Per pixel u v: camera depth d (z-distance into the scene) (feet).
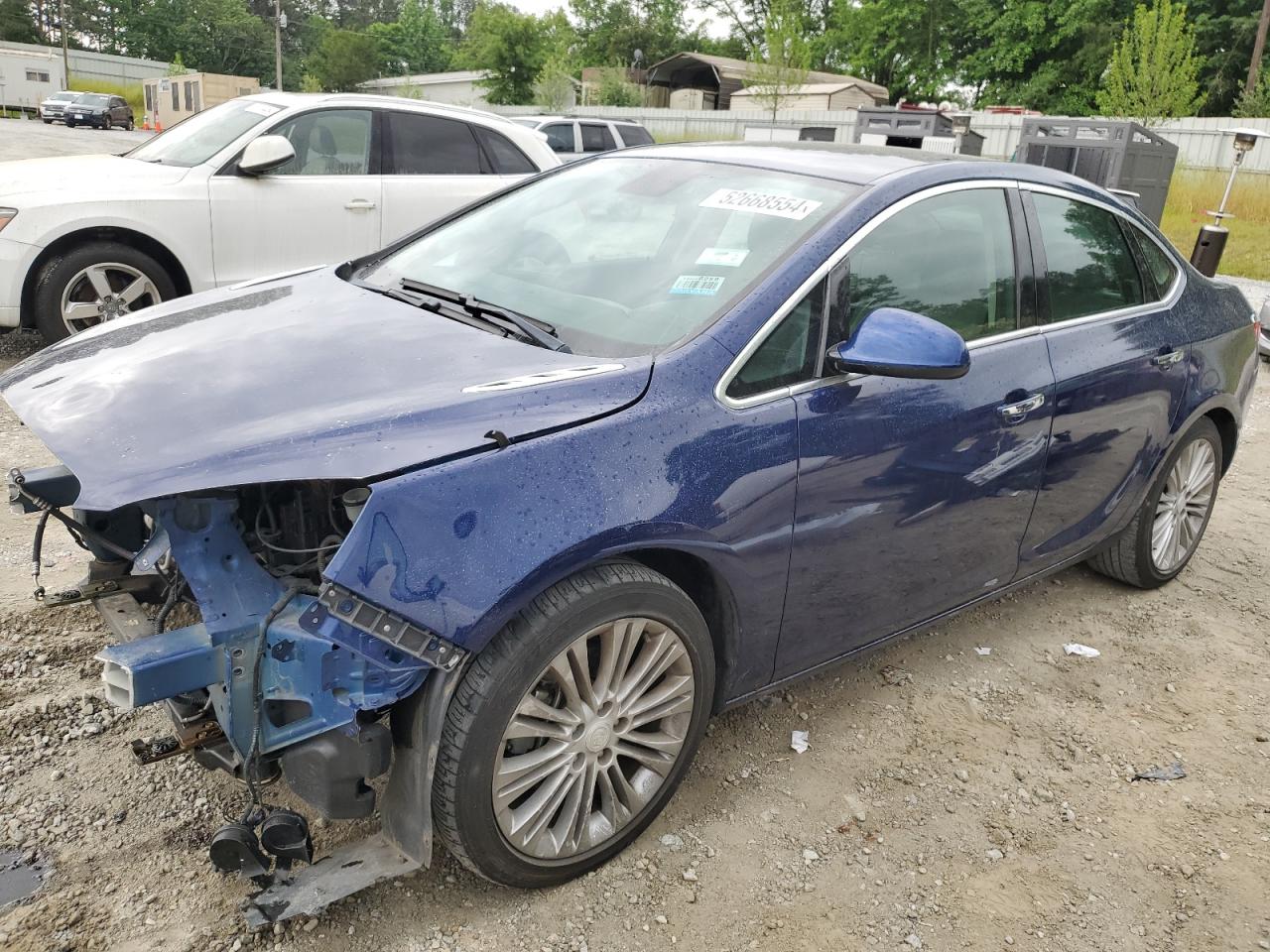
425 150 23.81
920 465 9.67
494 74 191.42
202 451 6.87
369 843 7.68
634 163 11.64
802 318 8.84
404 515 6.67
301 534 7.76
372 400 7.51
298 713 7.07
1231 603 14.57
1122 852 9.22
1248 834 9.59
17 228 19.38
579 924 7.78
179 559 6.99
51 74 173.58
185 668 6.61
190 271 21.16
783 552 8.77
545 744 7.76
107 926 7.30
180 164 21.81
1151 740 11.03
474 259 10.73
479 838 7.37
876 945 7.90
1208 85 130.31
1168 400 12.89
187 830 8.30
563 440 7.41
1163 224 63.72
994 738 10.80
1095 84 137.39
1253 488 19.81
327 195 22.38
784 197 9.91
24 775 8.73
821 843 8.95
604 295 9.39
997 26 143.54
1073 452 11.58
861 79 170.91
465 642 6.81
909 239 9.86
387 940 7.43
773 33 112.27
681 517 7.79
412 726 7.20
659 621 8.00
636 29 228.43
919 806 9.58
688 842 8.79
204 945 7.22
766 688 9.62
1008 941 8.07
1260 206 66.23
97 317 20.56
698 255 9.47
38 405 7.82
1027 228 11.22
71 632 10.82
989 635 13.10
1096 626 13.56
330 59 250.16
